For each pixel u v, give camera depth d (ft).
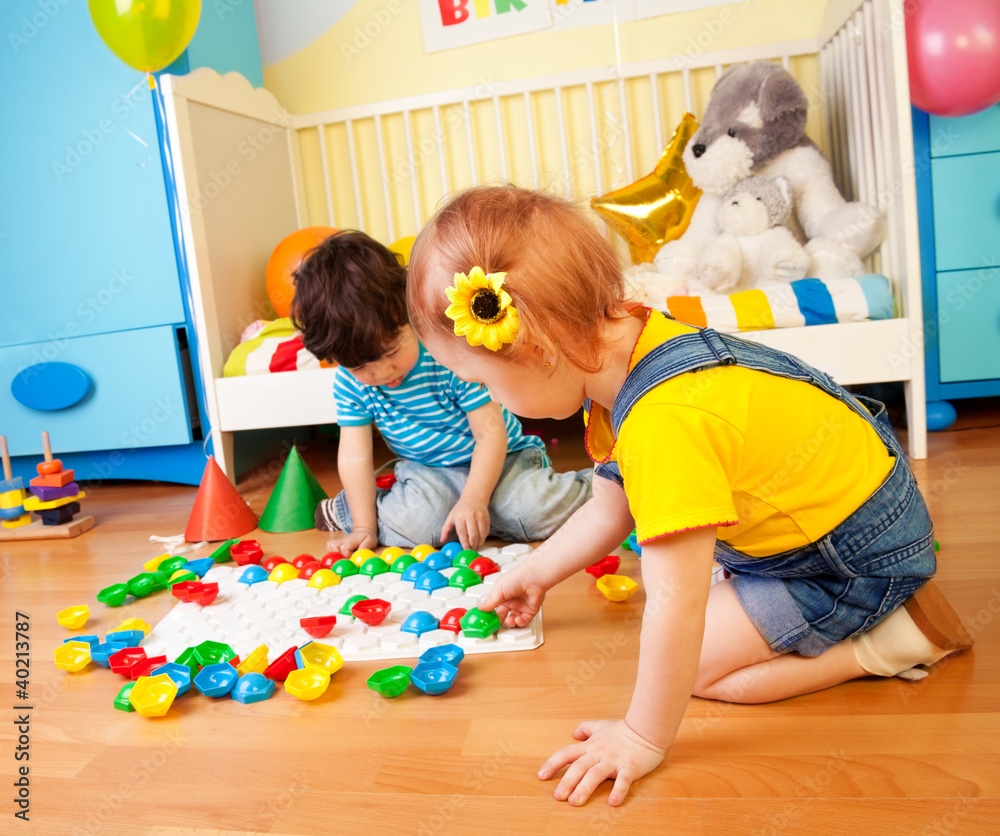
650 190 6.74
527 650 3.02
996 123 5.91
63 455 6.93
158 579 4.07
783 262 5.94
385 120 8.09
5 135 6.52
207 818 2.16
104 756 2.52
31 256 6.66
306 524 5.09
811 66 7.41
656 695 2.14
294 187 8.00
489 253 2.18
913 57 5.47
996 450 5.38
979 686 2.49
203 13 7.10
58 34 6.34
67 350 6.57
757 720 2.43
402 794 2.19
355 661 3.05
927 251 6.09
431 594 3.55
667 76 7.57
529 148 7.82
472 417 4.34
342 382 4.49
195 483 6.78
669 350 2.28
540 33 7.66
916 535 2.51
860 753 2.20
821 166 6.43
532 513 4.32
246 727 2.63
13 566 4.86
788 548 2.45
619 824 1.99
